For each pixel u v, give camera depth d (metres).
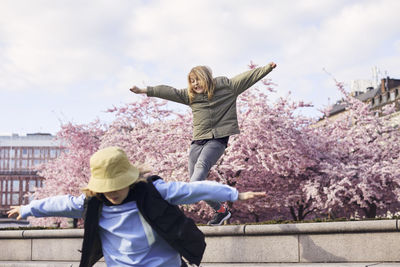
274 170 15.69
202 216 19.06
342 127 20.20
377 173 17.06
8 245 7.26
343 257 5.26
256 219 20.98
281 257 5.54
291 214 21.53
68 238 6.77
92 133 21.69
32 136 107.06
